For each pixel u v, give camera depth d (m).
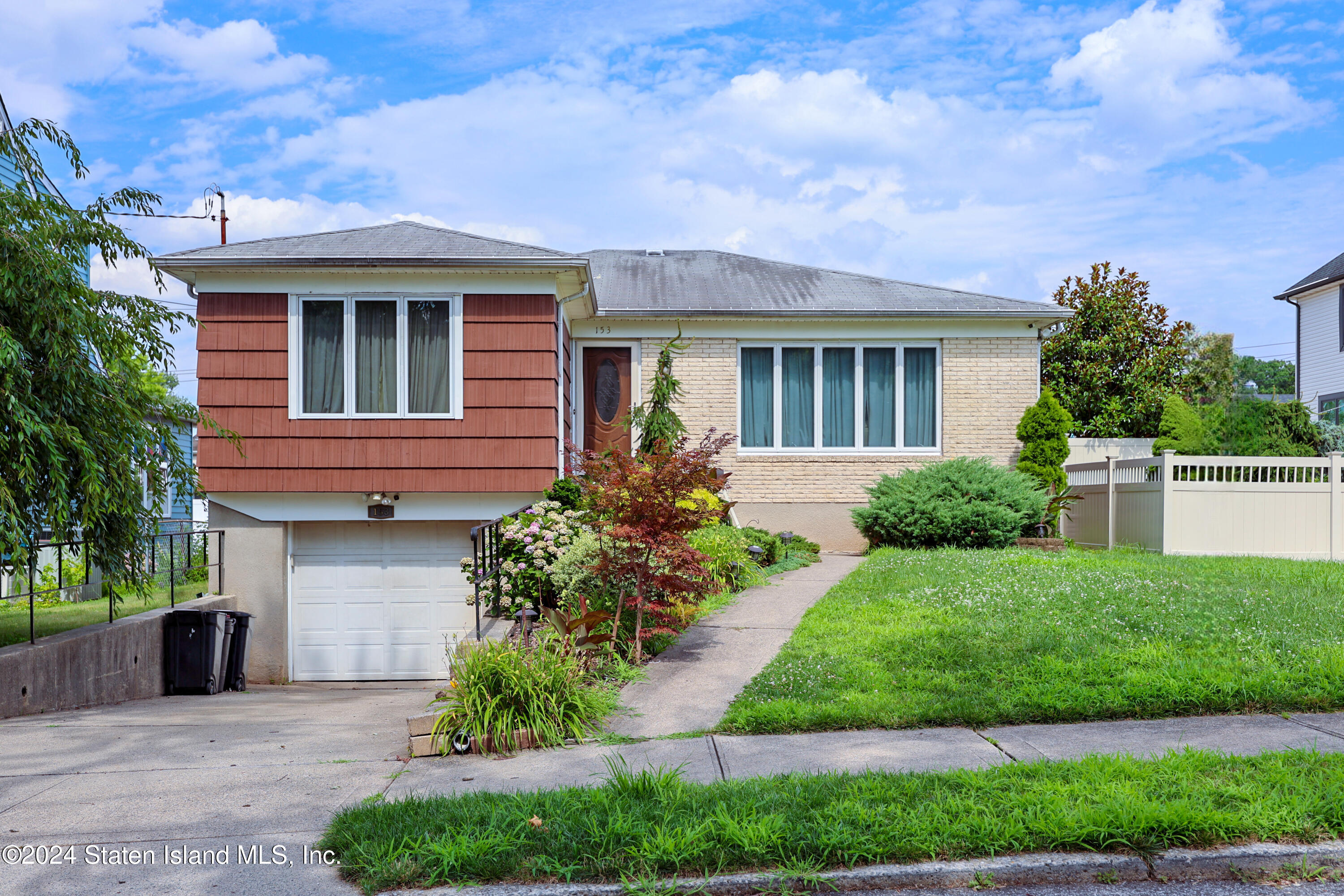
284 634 12.50
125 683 9.61
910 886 3.72
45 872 3.94
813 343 15.31
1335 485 12.81
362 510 12.34
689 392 15.20
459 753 5.83
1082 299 21.92
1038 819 4.00
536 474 12.11
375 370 12.14
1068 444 14.93
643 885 3.65
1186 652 7.01
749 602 10.06
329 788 5.11
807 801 4.30
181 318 9.57
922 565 10.96
